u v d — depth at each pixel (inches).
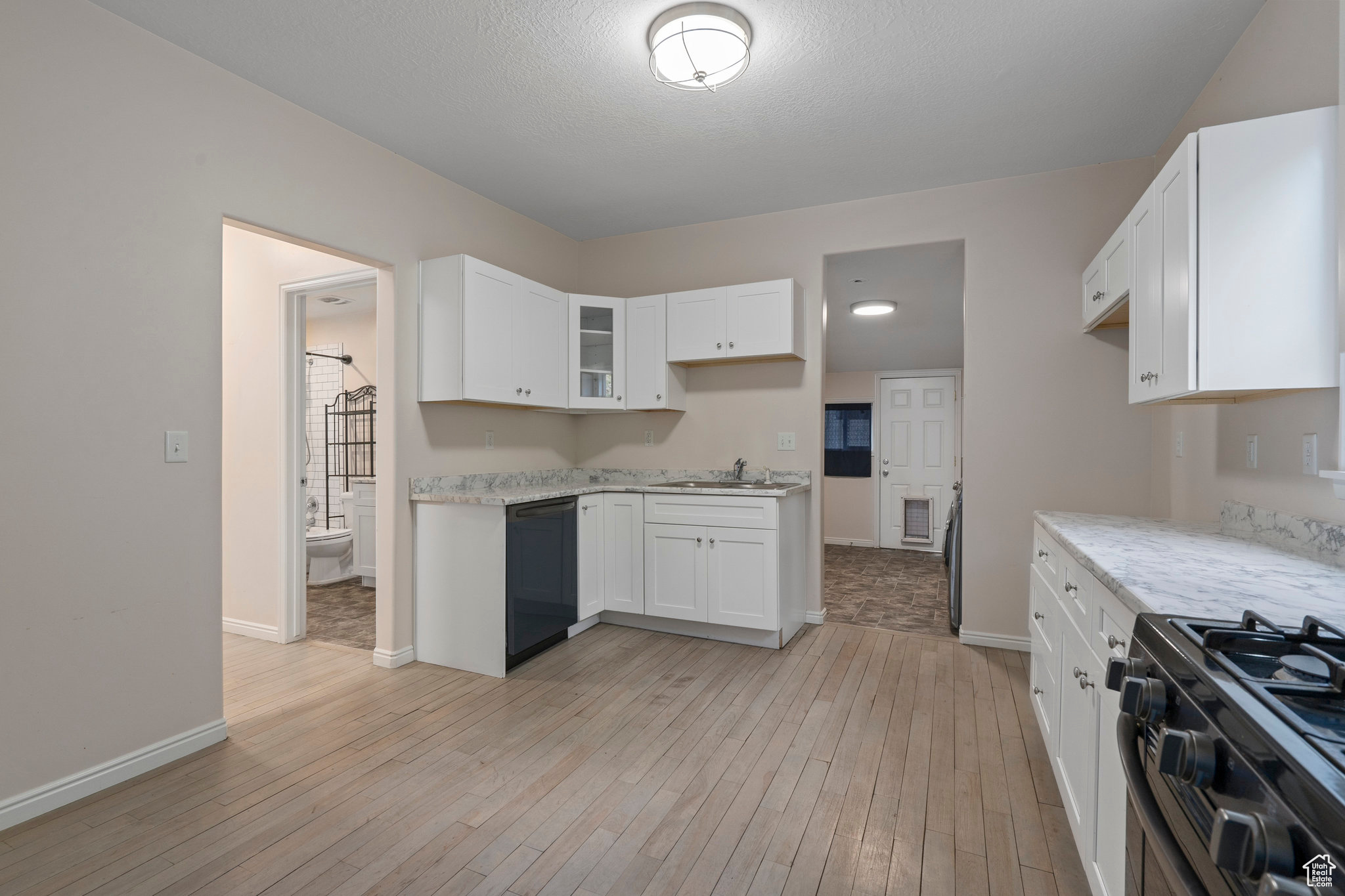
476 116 104.7
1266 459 75.4
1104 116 104.7
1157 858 33.1
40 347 71.6
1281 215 61.4
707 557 131.0
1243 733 24.3
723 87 96.0
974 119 105.8
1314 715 25.0
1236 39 84.2
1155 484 118.5
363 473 215.5
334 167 106.3
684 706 101.2
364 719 96.3
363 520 181.9
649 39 83.5
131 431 79.6
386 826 70.0
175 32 82.4
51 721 72.7
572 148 116.5
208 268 88.2
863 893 60.0
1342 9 57.9
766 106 101.7
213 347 88.7
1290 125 61.3
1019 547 128.0
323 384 221.6
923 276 175.9
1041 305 126.5
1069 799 67.2
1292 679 29.0
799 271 147.2
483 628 114.7
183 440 85.0
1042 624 88.5
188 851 65.5
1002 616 129.3
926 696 104.8
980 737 90.3
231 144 91.4
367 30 82.4
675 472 160.7
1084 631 62.6
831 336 235.1
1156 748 33.3
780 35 83.5
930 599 172.1
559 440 165.3
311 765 82.7
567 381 145.6
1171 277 69.2
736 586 128.6
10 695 69.6
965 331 131.8
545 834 68.6
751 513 127.0
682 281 159.2
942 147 115.8
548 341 140.1
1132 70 91.4
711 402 156.7
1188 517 101.8
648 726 94.1
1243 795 23.1
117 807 73.1
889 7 78.2
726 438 155.0
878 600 171.3
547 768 82.1
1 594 68.9
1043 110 102.8
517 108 102.3
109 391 77.6
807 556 147.1
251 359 134.2
